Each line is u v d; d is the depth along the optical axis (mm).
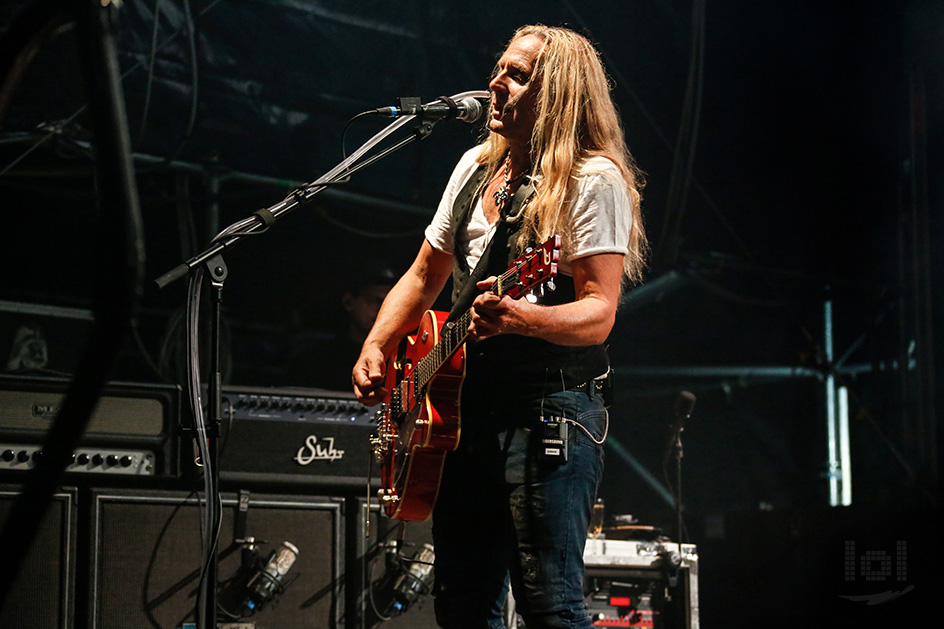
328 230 5527
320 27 4723
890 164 6625
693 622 3404
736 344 6891
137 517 2857
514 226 1977
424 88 4945
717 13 6355
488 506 1963
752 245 6453
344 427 3180
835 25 6703
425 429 1970
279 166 4648
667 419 6789
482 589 1968
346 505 3162
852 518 4449
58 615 2701
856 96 6738
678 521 3541
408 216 5082
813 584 4535
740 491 6781
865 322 6570
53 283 5145
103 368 687
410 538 3199
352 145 4824
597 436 1927
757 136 6496
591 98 2020
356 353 5035
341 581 3090
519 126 2033
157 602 2836
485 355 1956
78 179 4754
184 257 4711
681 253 5984
